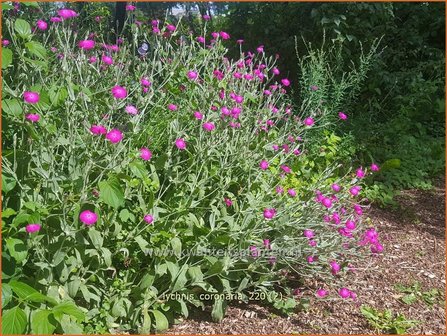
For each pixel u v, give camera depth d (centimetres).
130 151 103
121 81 122
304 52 277
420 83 260
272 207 118
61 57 111
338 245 120
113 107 100
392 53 279
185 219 108
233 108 120
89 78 112
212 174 111
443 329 112
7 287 83
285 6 281
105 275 104
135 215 105
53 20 108
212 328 106
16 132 98
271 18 283
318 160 192
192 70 130
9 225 89
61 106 102
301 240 117
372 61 241
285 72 284
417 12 287
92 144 95
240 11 291
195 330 105
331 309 117
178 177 109
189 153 109
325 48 265
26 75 98
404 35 282
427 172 222
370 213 176
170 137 111
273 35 285
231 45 294
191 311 112
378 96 275
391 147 229
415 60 289
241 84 136
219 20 301
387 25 275
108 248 102
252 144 130
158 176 115
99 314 98
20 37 99
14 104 89
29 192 93
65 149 97
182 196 110
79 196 93
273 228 114
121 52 131
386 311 116
